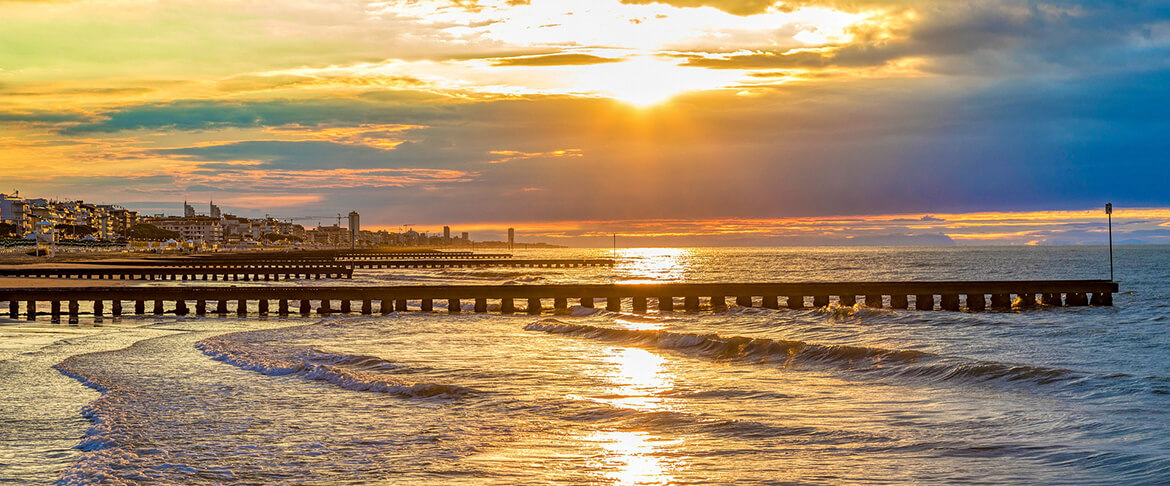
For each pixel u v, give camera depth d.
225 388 20.48
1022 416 16.16
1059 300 55.75
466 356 27.62
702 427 15.69
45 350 28.69
